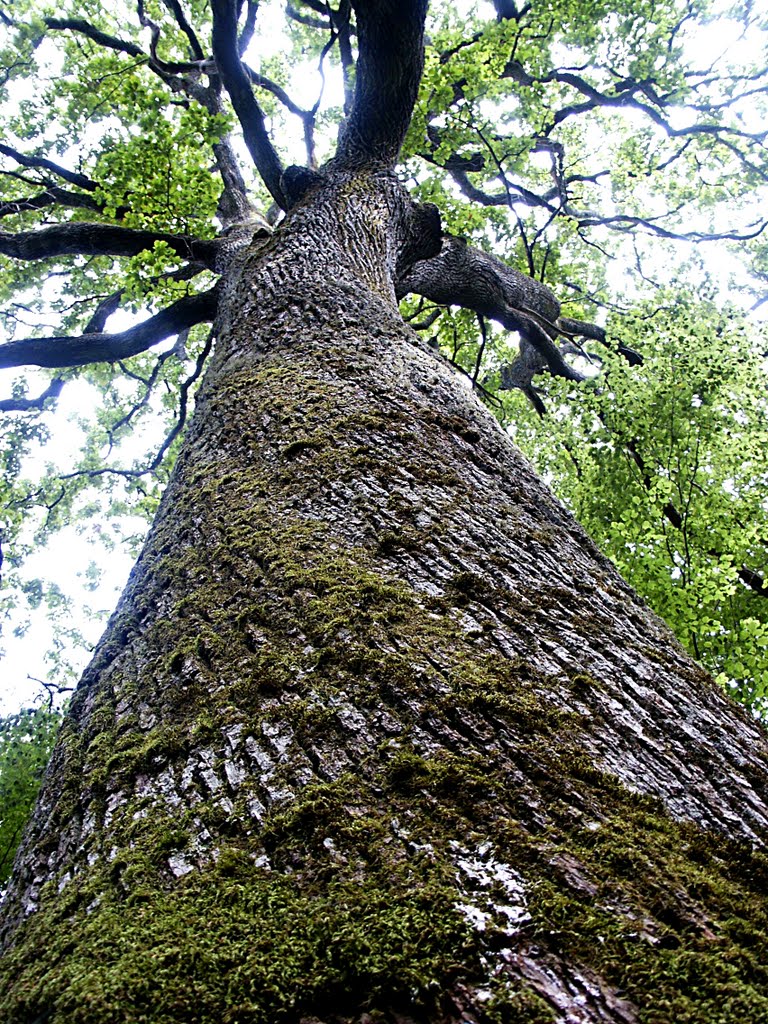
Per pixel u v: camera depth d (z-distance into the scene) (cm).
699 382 598
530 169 1281
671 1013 88
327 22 1209
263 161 738
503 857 111
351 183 540
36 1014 101
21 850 175
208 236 739
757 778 139
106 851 141
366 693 151
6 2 972
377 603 176
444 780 127
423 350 336
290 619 180
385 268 475
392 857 114
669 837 119
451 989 92
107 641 232
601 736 141
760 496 586
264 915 108
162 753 162
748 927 101
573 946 97
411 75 559
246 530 225
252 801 135
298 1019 92
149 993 95
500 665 156
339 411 272
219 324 475
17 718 674
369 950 98
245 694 164
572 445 683
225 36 664
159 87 823
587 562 220
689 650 527
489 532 211
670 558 550
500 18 985
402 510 215
